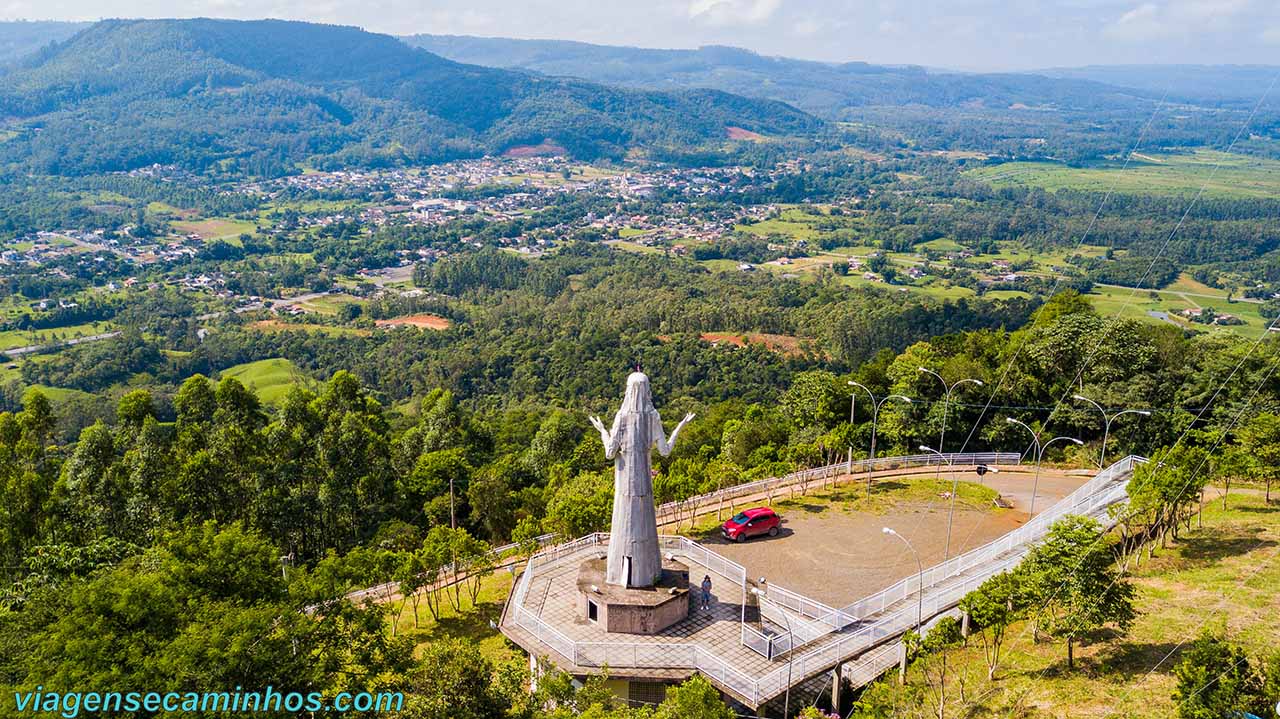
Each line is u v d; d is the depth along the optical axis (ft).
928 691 131.95
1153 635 136.15
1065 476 244.01
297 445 257.14
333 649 123.95
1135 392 261.03
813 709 124.06
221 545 129.49
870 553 187.32
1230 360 256.93
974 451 280.31
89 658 109.60
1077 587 128.88
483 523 259.19
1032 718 120.88
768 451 276.62
